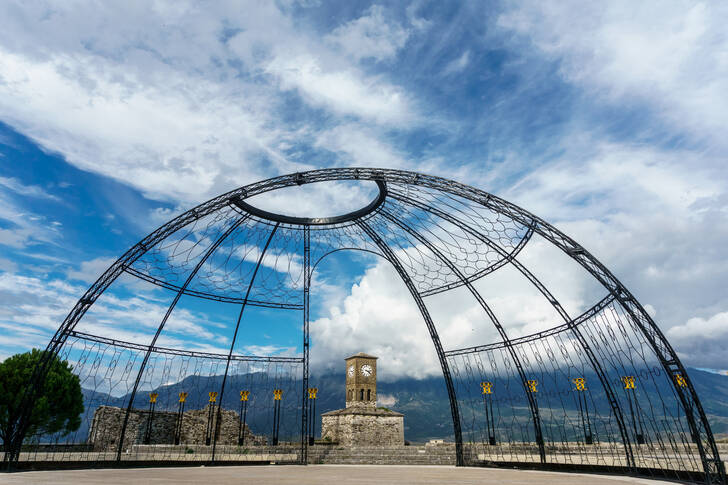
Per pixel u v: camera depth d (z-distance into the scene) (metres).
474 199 21.58
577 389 23.62
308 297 31.39
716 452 14.86
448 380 29.58
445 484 15.29
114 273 22.47
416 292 30.66
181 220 22.89
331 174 23.30
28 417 20.52
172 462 26.92
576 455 23.97
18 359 36.09
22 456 23.77
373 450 34.66
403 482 16.11
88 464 23.42
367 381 64.12
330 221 29.94
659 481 16.89
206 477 18.09
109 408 36.66
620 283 17.78
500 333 27.31
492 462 27.47
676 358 15.94
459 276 28.17
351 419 56.38
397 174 22.78
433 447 34.84
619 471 20.98
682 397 15.82
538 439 25.33
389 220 28.31
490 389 28.25
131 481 15.46
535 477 19.25
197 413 42.44
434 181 22.33
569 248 19.38
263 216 28.27
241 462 29.14
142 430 38.81
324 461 32.28
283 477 18.47
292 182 23.52
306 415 30.31
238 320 30.45
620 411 21.05
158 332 26.92
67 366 38.72
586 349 22.23
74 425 38.16
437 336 30.05
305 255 31.41
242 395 31.02
